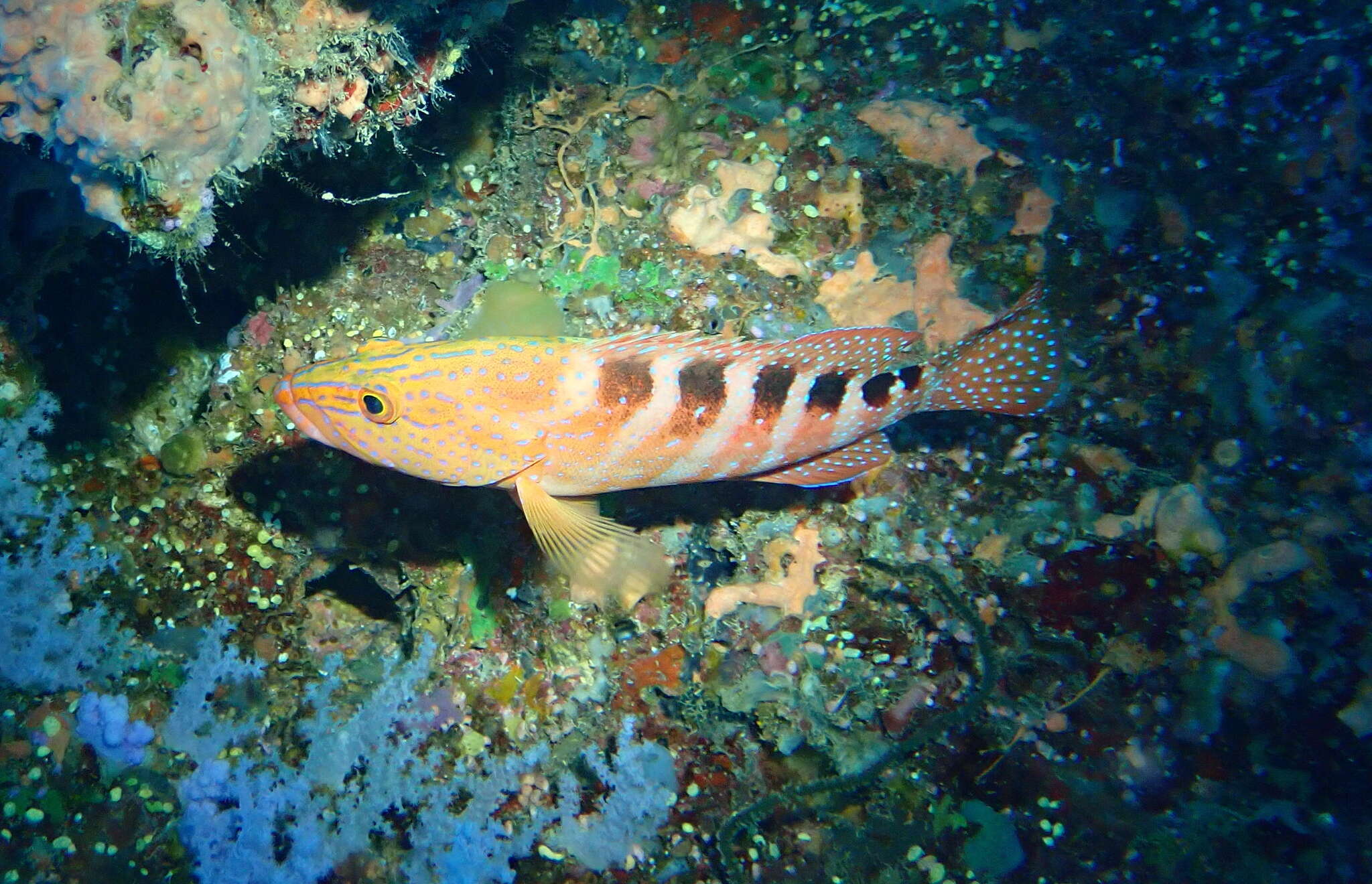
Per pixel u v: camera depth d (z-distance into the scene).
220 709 0.56
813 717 0.55
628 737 0.55
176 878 0.53
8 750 0.52
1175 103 0.62
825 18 0.65
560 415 0.47
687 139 0.59
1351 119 0.60
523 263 0.58
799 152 0.59
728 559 0.56
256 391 0.57
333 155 0.52
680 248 0.56
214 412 0.57
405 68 0.49
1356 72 0.61
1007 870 0.53
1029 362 0.51
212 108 0.40
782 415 0.49
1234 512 0.56
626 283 0.56
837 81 0.63
